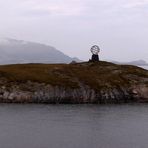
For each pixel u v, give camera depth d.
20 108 133.00
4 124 96.88
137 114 123.31
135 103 160.38
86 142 76.06
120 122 104.69
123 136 83.38
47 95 154.50
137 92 166.62
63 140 77.56
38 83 157.62
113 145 73.69
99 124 100.38
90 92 159.75
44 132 86.56
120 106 147.50
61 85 158.62
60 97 155.38
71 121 104.88
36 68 173.00
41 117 111.62
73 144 73.88
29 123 99.44
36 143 74.06
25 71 167.12
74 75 169.12
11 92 152.12
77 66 182.62
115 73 177.12
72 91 157.88
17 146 71.06
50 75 165.88
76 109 134.38
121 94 163.88
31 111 125.38
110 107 143.12
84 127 94.81
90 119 109.31
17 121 102.56
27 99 152.12
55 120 106.06
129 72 179.25
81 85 161.75
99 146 72.50
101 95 160.00
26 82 157.62
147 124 101.81
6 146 70.88
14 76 160.38
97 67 182.75
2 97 150.75
